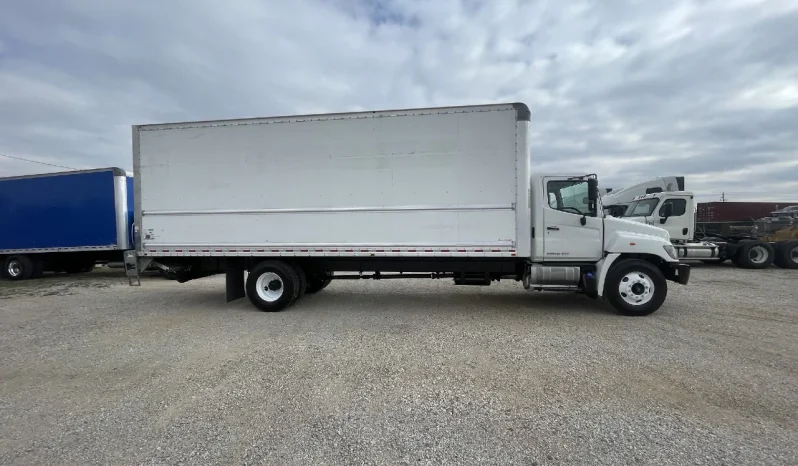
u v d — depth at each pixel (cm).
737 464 269
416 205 688
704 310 715
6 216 1302
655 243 675
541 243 693
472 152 671
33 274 1325
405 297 859
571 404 356
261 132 725
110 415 348
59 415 350
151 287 1100
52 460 283
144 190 762
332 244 713
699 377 413
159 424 331
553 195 694
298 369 447
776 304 763
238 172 734
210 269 796
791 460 273
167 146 752
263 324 647
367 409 351
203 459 281
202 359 485
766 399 364
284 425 326
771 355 479
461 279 749
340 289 962
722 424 320
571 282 688
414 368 446
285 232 725
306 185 716
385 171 693
